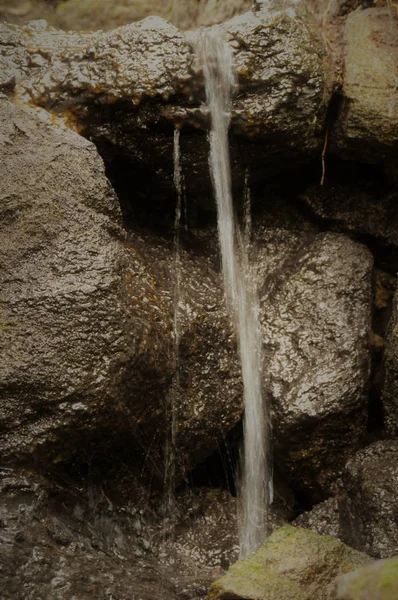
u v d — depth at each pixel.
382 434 3.82
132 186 3.97
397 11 4.06
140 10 5.06
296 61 3.62
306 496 3.81
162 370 3.27
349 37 3.96
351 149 3.91
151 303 3.34
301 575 2.79
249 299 3.96
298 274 3.97
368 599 2.39
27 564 2.80
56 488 3.04
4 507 2.84
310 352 3.74
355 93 3.77
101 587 2.93
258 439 3.71
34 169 3.20
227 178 3.88
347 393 3.63
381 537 3.20
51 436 2.92
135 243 3.79
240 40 3.57
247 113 3.58
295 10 3.74
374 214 4.15
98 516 3.23
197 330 3.55
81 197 3.21
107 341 3.01
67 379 2.92
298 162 4.04
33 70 3.62
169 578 3.22
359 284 3.93
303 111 3.69
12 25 3.78
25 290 3.00
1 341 2.91
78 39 3.73
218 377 3.60
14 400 2.89
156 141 3.66
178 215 4.02
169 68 3.51
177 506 3.57
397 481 3.32
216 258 4.02
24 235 3.10
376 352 4.04
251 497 3.70
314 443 3.66
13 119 3.30
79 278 3.05
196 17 5.03
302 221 4.29
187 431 3.47
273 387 3.68
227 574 2.76
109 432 3.09
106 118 3.60
